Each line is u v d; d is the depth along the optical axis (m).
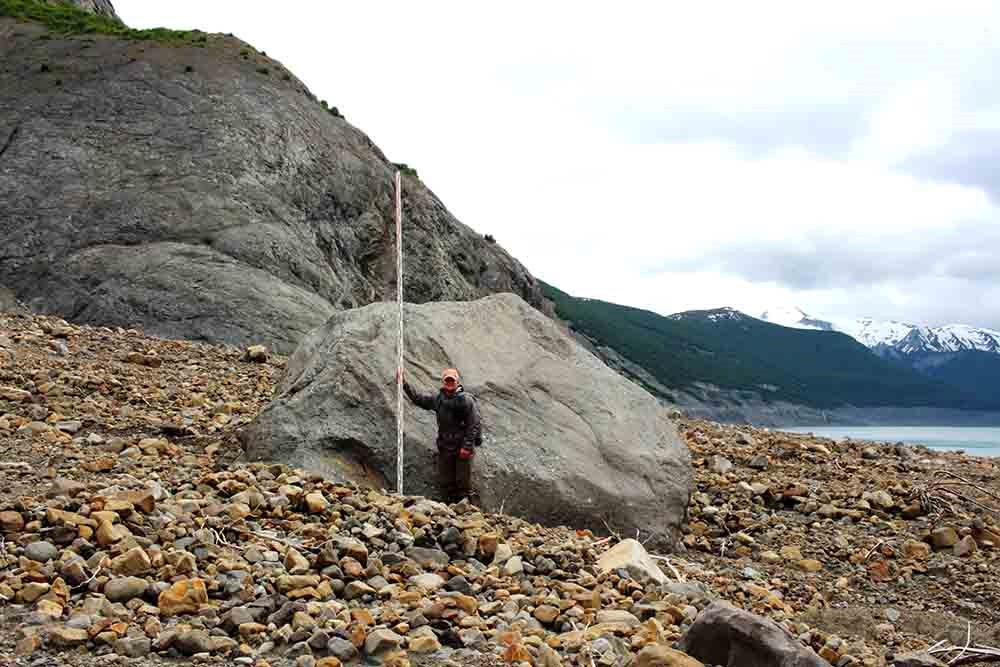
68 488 7.52
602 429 11.20
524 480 10.35
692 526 11.62
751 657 5.82
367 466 10.43
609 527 10.51
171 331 30.45
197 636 5.35
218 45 47.66
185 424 12.45
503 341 11.80
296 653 5.41
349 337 11.12
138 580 5.99
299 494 8.39
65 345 17.25
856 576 10.22
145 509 7.24
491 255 52.50
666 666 5.48
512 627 6.21
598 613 6.75
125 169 37.28
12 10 50.47
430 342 11.29
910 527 11.98
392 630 5.88
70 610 5.68
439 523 8.25
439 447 10.16
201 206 36.06
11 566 6.12
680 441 11.63
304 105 45.78
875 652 7.66
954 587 10.07
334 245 40.34
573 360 12.09
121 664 5.12
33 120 39.09
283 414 10.60
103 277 32.38
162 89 41.50
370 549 7.52
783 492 12.97
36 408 12.07
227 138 39.72
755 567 10.45
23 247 34.06
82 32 48.47
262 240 35.59
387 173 47.09
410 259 44.59
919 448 17.61
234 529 7.32
